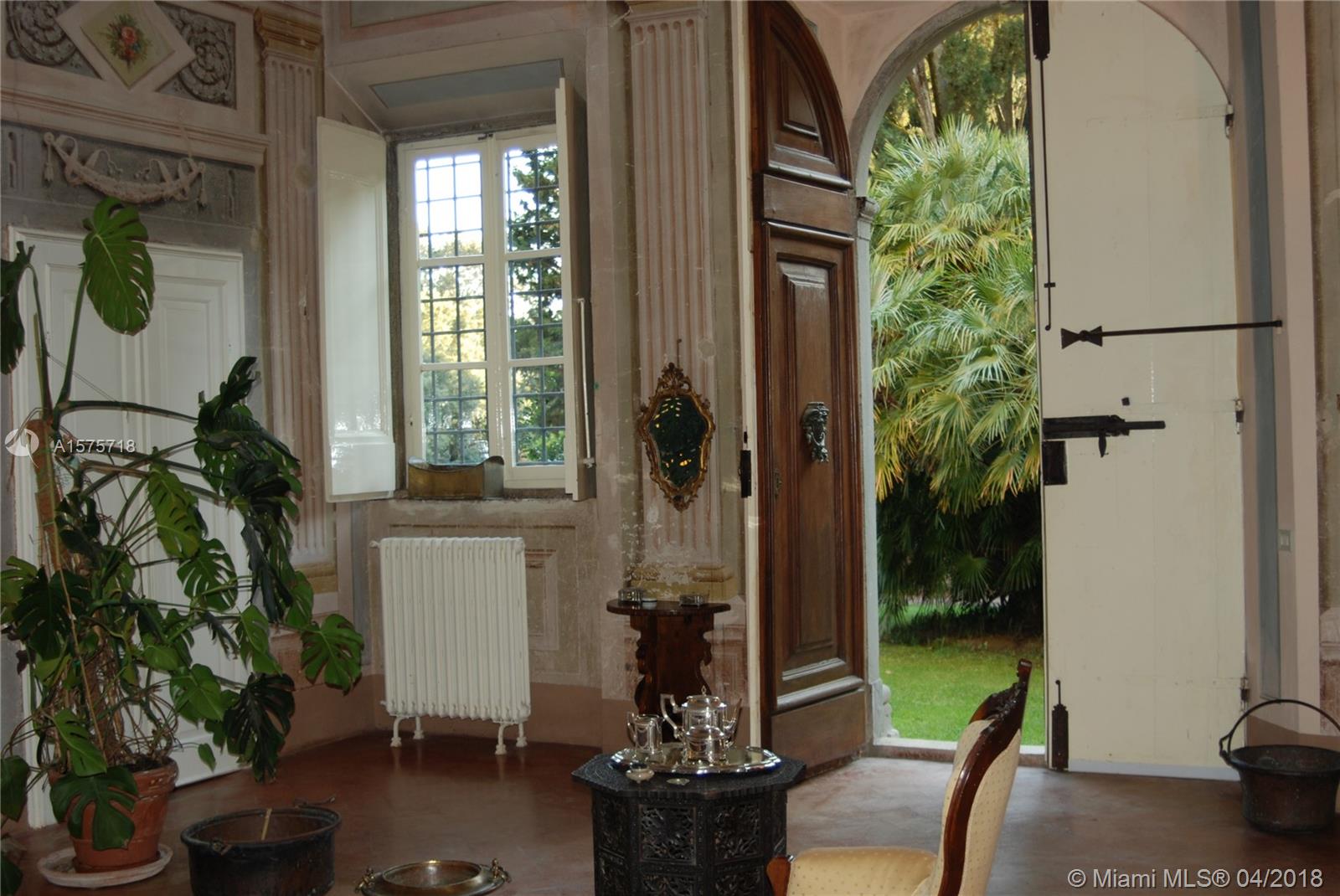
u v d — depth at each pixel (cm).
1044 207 555
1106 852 441
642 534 558
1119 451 546
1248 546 527
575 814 502
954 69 1070
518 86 632
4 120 496
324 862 411
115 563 445
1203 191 537
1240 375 532
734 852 339
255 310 602
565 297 573
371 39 631
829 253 580
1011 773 271
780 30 555
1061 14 552
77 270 522
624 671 570
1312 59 477
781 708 532
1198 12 538
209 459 485
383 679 662
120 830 404
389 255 678
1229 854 435
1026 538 950
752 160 534
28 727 485
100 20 535
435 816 503
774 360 536
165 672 472
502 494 648
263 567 454
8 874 402
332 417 616
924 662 911
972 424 946
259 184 607
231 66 595
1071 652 552
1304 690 480
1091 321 550
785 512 543
